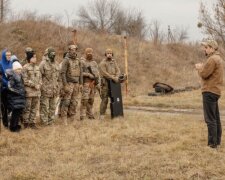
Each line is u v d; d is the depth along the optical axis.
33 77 11.76
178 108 17.05
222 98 18.70
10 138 10.41
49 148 9.68
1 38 28.38
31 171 7.98
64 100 12.55
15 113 11.26
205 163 8.34
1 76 11.43
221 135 10.41
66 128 11.75
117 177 7.68
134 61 33.72
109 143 10.09
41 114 12.20
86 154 9.11
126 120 13.13
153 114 14.96
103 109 13.59
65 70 12.49
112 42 35.25
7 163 8.55
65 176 7.73
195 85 28.30
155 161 8.52
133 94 24.97
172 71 34.56
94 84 13.34
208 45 9.27
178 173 7.84
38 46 29.08
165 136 10.70
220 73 9.23
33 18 31.98
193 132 11.20
